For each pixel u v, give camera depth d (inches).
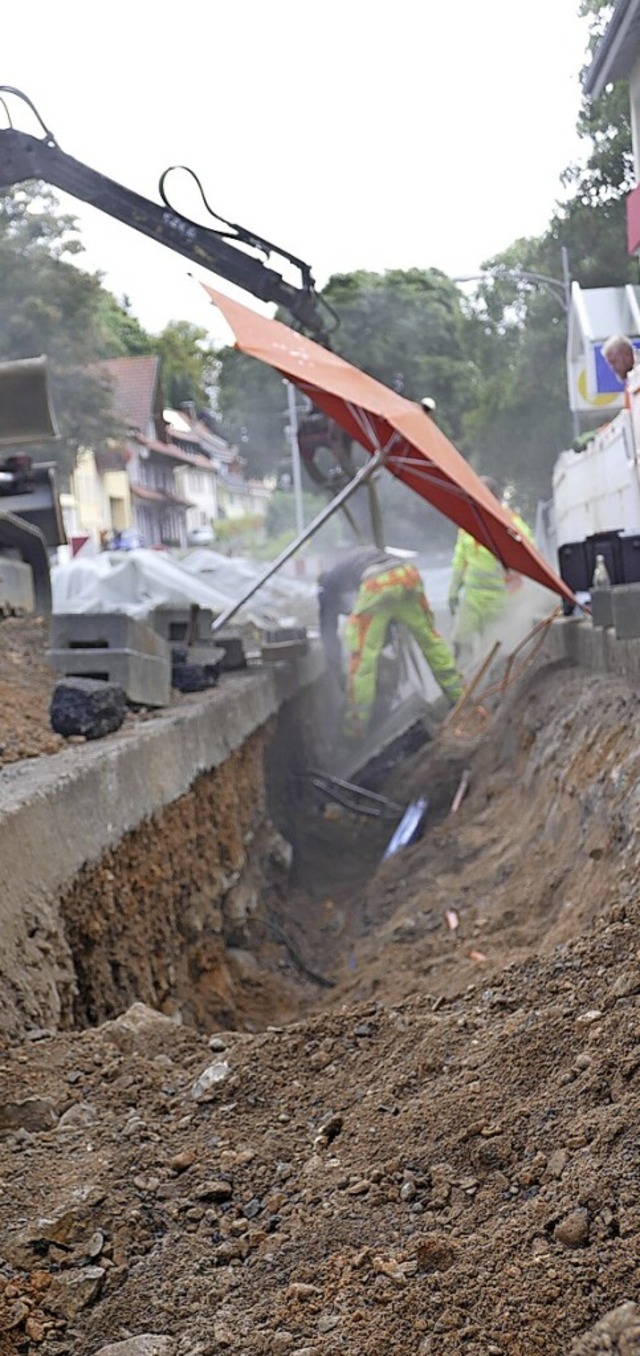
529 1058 153.1
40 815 237.5
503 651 637.9
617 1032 148.2
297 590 1011.9
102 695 334.6
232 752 433.7
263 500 3129.9
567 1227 117.3
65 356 1099.3
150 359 1717.5
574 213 717.3
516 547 501.4
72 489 1550.2
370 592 591.8
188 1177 150.5
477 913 330.6
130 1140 161.8
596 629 419.5
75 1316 126.4
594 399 653.3
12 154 524.1
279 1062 179.0
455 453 508.4
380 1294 117.9
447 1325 110.7
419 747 599.5
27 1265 133.7
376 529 639.8
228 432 1535.4
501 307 863.7
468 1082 153.9
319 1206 138.3
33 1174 153.6
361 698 596.1
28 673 397.7
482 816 432.8
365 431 534.6
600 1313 107.8
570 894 278.1
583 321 652.1
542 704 443.5
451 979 264.2
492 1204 129.3
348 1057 176.9
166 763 339.3
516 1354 105.6
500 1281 114.3
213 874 376.2
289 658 626.5
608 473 513.0
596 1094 139.3
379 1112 156.3
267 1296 123.2
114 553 816.9
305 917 458.6
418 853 439.2
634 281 726.5
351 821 562.9
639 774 267.4
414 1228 129.3
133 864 295.0
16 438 513.0
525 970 185.5
